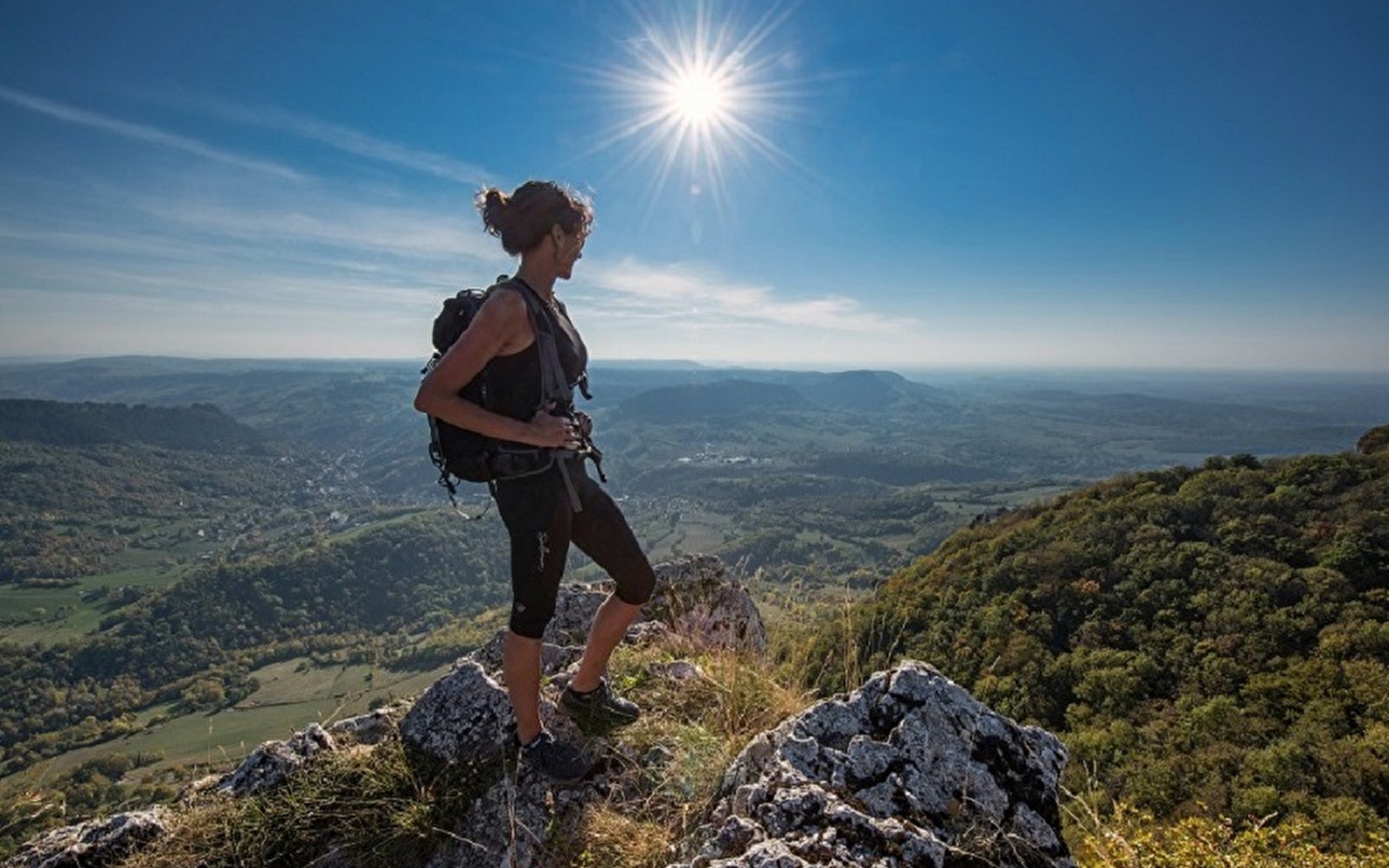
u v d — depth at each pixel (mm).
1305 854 4742
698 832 1945
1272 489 40250
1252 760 17719
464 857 2162
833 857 1672
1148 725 22031
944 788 1994
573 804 2244
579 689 2590
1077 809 3295
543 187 2115
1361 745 17125
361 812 2287
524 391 2082
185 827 2354
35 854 2309
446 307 2160
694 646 3859
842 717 2205
